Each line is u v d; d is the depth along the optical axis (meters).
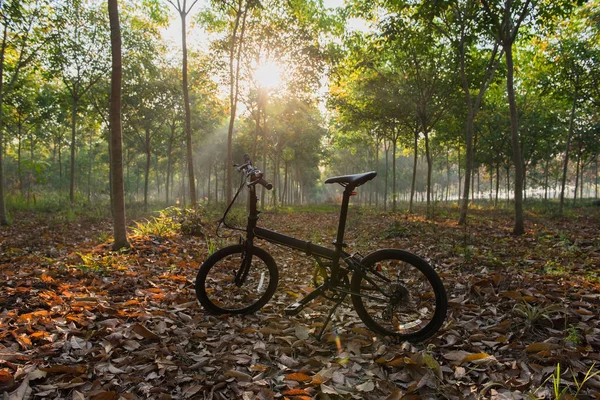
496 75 13.88
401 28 12.59
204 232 8.71
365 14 13.80
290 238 3.10
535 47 14.00
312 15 16.30
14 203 18.61
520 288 3.71
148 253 6.21
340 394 2.09
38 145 32.16
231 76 15.12
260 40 16.59
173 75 21.05
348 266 2.90
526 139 22.66
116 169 6.22
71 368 2.23
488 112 20.42
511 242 7.58
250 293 3.51
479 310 3.29
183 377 2.24
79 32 16.00
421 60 15.02
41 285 3.90
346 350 2.63
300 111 21.27
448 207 25.36
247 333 2.96
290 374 2.23
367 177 2.77
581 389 2.04
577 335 2.56
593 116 21.56
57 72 16.59
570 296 3.51
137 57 18.11
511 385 2.12
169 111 22.75
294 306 3.35
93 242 7.93
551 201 30.89
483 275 4.38
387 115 17.69
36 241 8.29
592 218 13.82
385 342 2.78
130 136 27.22
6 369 2.20
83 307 3.28
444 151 35.69
